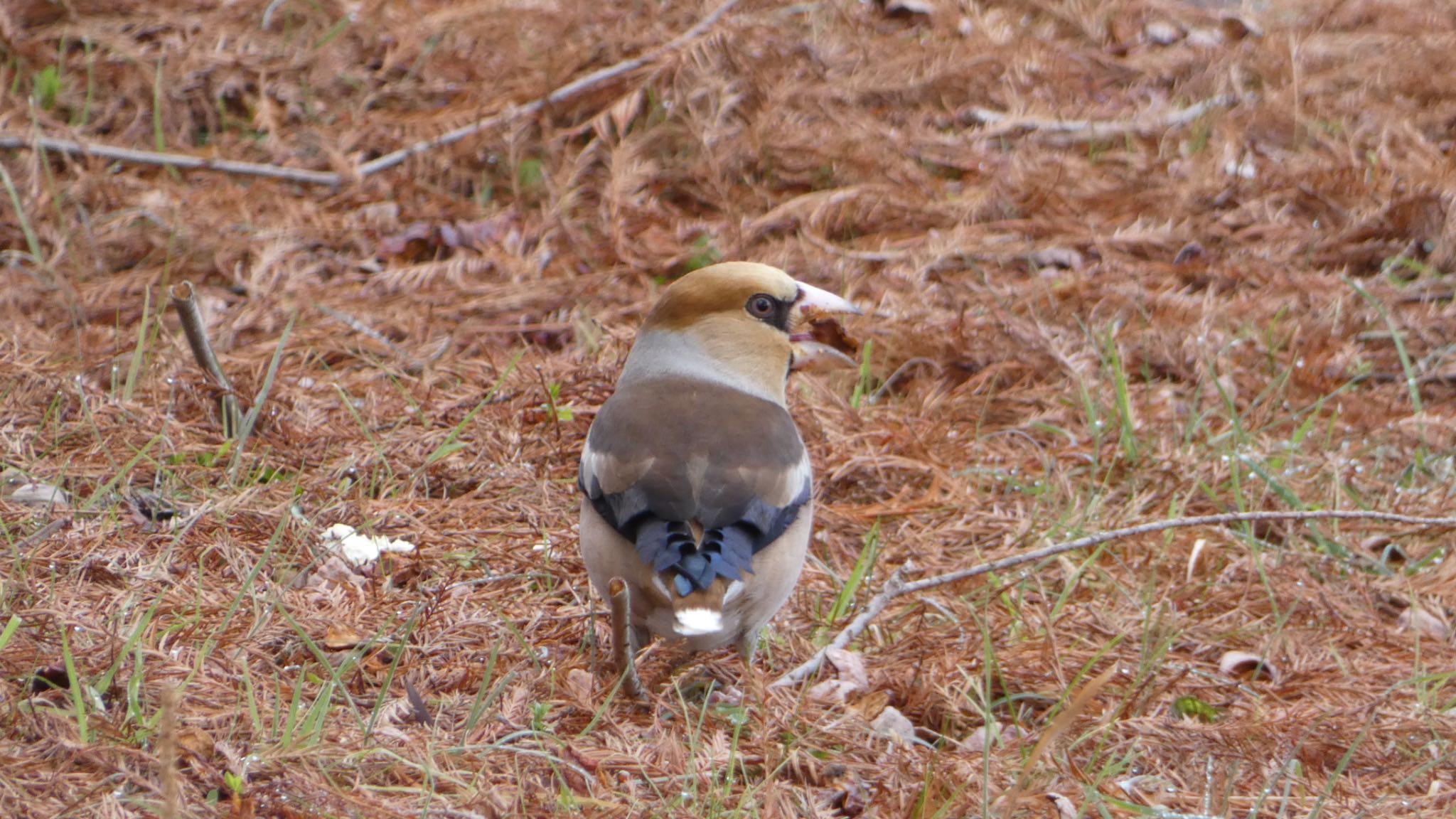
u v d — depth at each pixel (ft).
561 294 46.96
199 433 36.78
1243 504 38.06
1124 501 38.88
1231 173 55.06
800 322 31.19
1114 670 29.66
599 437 28.19
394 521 33.71
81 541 30.40
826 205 52.08
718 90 55.77
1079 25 63.52
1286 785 26.08
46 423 35.94
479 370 41.73
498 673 27.94
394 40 57.72
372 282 47.16
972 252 50.47
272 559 31.27
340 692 26.35
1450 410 43.80
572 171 52.49
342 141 54.08
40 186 49.29
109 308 44.39
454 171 53.62
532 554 32.89
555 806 23.22
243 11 57.72
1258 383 44.98
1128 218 52.65
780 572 27.71
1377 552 37.60
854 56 58.70
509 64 56.90
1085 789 25.23
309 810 22.00
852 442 39.93
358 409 39.19
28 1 55.83
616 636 25.91
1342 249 51.90
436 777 23.52
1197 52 61.16
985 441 42.01
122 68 54.75
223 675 25.98
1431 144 56.70
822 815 24.11
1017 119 57.41
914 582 33.99
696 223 51.29
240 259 48.14
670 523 26.14
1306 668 31.19
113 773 22.18
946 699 28.71
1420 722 28.12
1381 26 64.28
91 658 25.62
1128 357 46.06
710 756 25.00
